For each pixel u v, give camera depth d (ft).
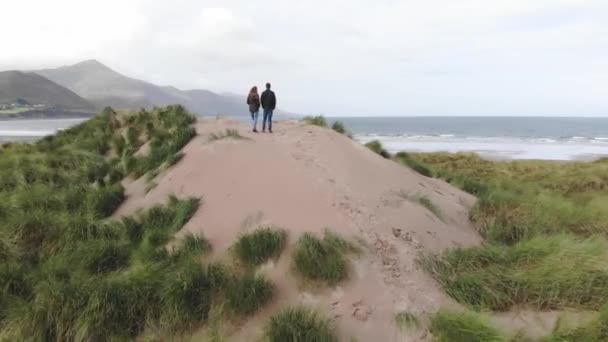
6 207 27.25
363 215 22.02
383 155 44.19
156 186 30.89
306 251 18.31
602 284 16.79
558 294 16.60
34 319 16.81
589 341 13.98
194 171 31.01
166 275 18.42
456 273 18.61
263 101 39.70
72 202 28.60
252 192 25.93
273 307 16.96
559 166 87.97
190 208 26.00
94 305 16.96
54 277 19.61
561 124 520.83
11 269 20.47
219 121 46.65
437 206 27.07
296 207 22.95
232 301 16.84
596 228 25.20
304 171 27.63
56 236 23.94
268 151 32.19
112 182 34.55
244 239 19.97
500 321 15.74
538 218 25.77
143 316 17.26
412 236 21.17
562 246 19.36
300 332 14.70
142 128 45.24
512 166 88.74
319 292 17.19
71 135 49.26
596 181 63.77
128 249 22.63
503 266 18.60
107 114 51.67
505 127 426.10
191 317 16.80
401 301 16.52
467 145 199.41
